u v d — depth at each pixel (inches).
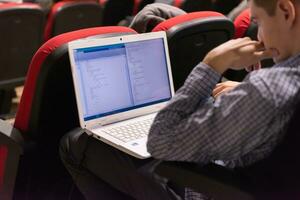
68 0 141.9
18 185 70.7
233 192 44.4
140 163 55.2
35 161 69.9
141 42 66.9
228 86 51.5
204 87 45.7
